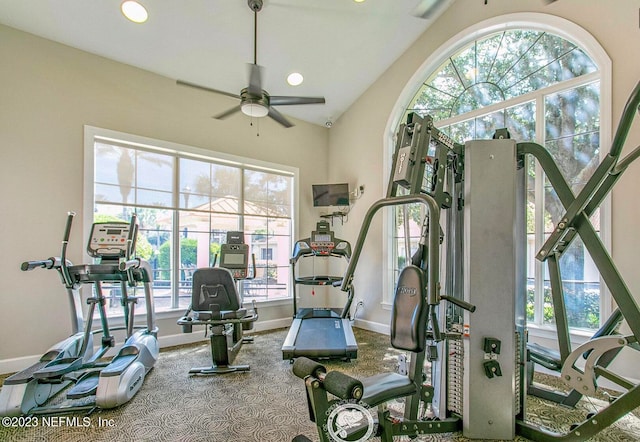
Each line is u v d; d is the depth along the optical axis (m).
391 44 4.38
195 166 4.52
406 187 1.94
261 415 2.48
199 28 3.54
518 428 2.14
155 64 4.01
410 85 4.51
